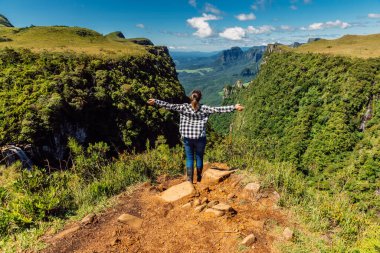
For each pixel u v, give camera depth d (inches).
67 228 219.6
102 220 226.7
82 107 2878.9
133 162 347.3
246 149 405.7
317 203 239.3
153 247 186.1
